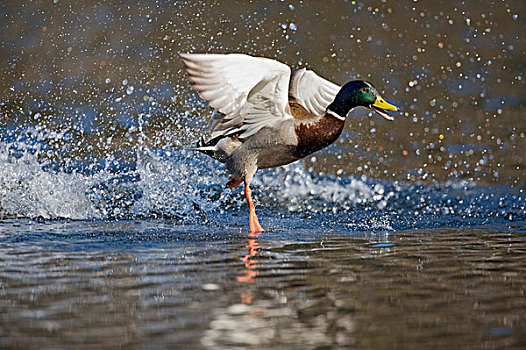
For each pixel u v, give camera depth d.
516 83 21.41
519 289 6.75
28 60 21.17
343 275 7.26
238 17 24.03
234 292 6.63
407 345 5.35
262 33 23.45
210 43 22.44
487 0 26.97
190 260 7.95
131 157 14.39
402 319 5.90
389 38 24.06
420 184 13.81
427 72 21.97
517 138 17.12
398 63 22.52
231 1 24.81
